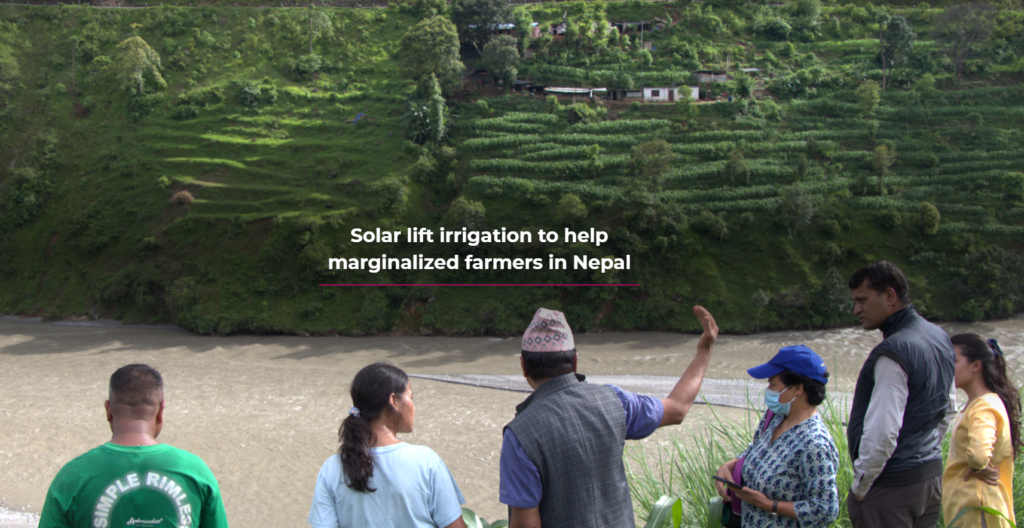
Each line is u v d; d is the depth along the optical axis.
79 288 47.72
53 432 27.05
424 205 50.31
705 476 7.82
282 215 47.41
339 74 64.44
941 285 42.94
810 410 5.50
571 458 4.26
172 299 44.66
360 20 70.81
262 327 43.50
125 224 49.88
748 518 5.71
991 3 68.19
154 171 52.94
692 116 56.34
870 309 5.91
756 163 51.31
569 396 4.49
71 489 4.71
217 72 63.09
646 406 4.80
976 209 46.53
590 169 50.62
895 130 55.22
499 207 49.03
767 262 44.41
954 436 6.19
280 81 62.72
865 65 63.69
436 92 54.56
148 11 68.50
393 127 56.34
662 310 42.72
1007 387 6.21
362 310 44.09
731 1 72.81
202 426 28.45
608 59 64.75
